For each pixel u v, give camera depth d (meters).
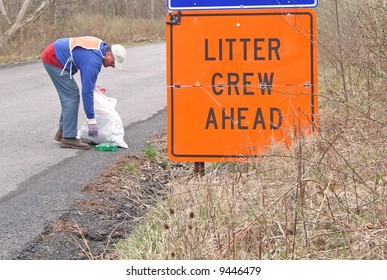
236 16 7.12
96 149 10.09
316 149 6.61
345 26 10.64
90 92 9.94
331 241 5.34
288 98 7.12
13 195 7.70
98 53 9.97
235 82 7.16
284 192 5.71
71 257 5.72
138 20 50.16
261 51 7.14
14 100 15.79
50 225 6.48
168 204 6.35
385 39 8.85
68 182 8.10
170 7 7.14
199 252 5.04
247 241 5.33
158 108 14.49
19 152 10.04
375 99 8.38
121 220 6.66
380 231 5.08
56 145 10.54
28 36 31.25
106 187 7.83
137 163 9.02
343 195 5.80
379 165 6.12
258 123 7.16
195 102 7.20
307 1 7.07
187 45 7.17
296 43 7.11
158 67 24.81
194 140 7.21
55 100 15.71
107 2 53.66
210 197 5.93
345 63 9.85
